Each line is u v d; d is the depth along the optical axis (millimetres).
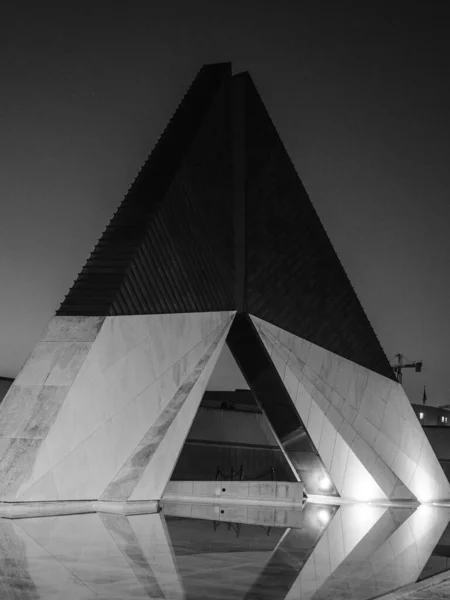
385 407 23812
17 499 11477
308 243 21312
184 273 16422
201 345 17031
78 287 14234
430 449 25859
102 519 11766
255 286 19031
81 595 5316
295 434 20859
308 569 7551
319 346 21266
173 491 20500
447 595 6410
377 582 6910
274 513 16219
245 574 6926
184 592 5734
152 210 15297
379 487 22609
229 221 19031
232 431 29859
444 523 15797
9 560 6730
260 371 20156
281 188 20469
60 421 12430
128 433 14125
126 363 14109
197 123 17562
